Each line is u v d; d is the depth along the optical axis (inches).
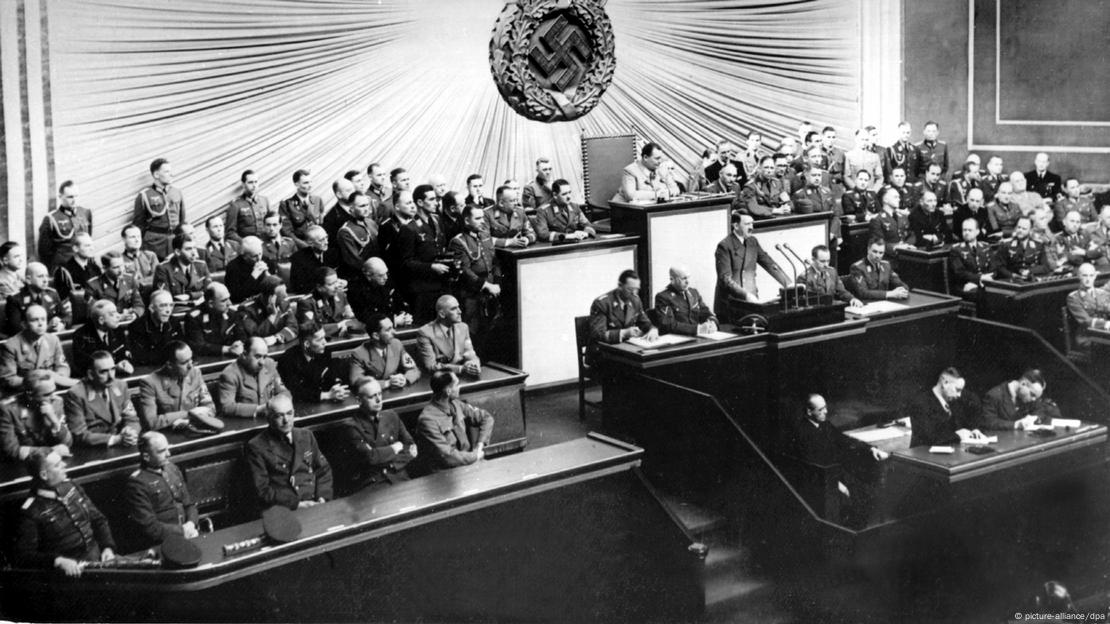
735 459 311.1
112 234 374.6
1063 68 514.0
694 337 343.9
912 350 382.3
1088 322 427.5
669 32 488.4
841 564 303.7
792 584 308.2
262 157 405.1
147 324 310.5
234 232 382.9
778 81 515.2
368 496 265.1
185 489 260.5
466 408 302.7
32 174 354.3
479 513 267.9
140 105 376.2
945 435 345.1
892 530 306.8
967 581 321.1
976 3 522.0
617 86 480.1
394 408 302.7
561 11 454.9
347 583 249.3
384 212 391.2
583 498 283.4
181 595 232.4
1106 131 510.3
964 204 485.7
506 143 456.1
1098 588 338.6
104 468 260.7
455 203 389.4
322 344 303.1
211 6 385.4
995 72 524.7
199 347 318.7
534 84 452.4
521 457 289.0
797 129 522.3
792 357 350.3
